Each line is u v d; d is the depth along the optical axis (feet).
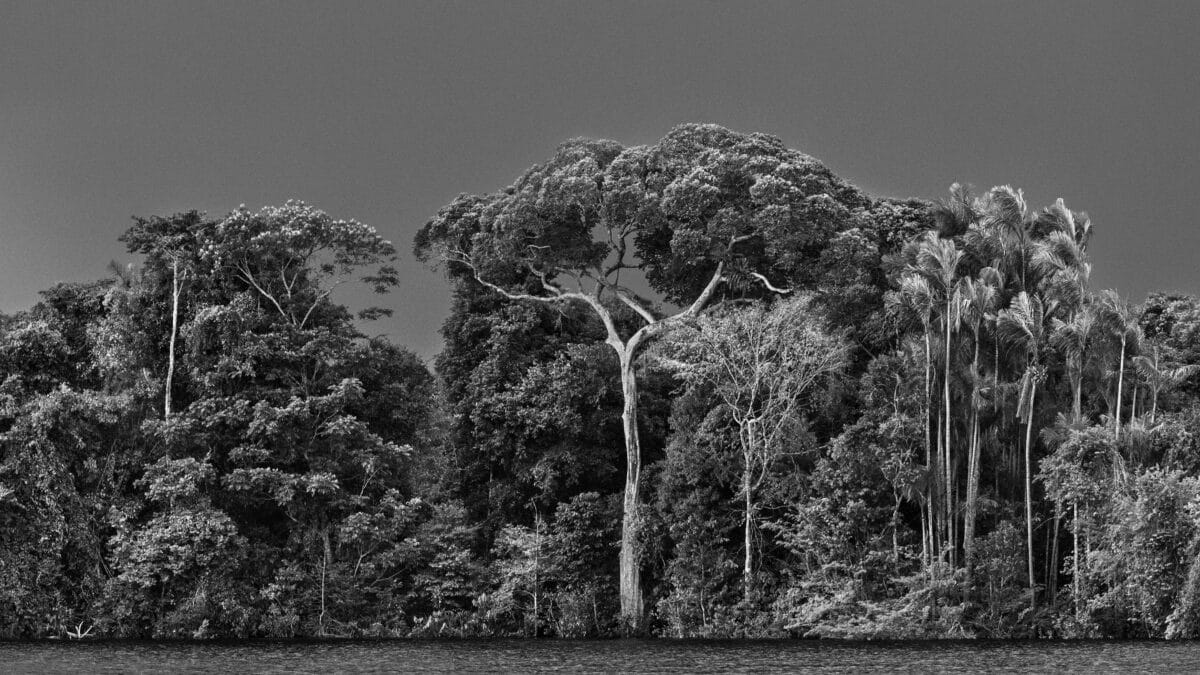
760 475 202.59
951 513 193.16
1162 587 176.86
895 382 204.74
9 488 186.80
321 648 173.27
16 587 186.19
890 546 195.31
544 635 211.41
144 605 189.98
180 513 192.13
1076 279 196.34
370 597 207.31
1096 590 188.14
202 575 191.93
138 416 202.39
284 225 215.72
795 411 205.46
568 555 215.92
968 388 197.36
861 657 154.20
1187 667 135.95
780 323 209.05
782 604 196.65
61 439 193.88
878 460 195.11
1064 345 191.52
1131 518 176.86
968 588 189.57
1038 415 201.98
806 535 194.49
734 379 205.05
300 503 204.33
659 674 134.82
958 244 213.05
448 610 208.23
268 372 211.20
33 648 167.73
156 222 214.90
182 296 212.43
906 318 200.54
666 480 209.15
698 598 201.87
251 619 194.70
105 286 213.05
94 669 138.92
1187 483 177.17
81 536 192.13
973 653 157.69
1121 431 191.01
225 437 206.18
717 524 204.13
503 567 214.28
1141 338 198.08
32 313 208.74
